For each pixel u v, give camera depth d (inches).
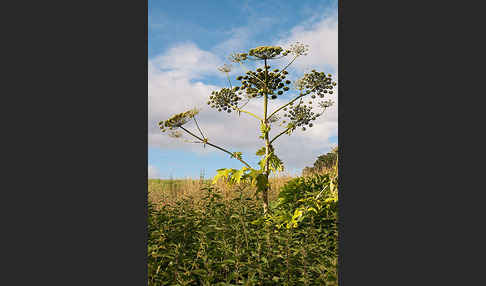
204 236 156.6
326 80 214.4
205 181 348.2
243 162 209.8
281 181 348.5
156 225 173.8
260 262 141.3
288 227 175.8
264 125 213.3
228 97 227.5
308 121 216.5
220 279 142.1
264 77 219.1
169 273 141.1
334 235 163.8
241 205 199.2
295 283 133.8
